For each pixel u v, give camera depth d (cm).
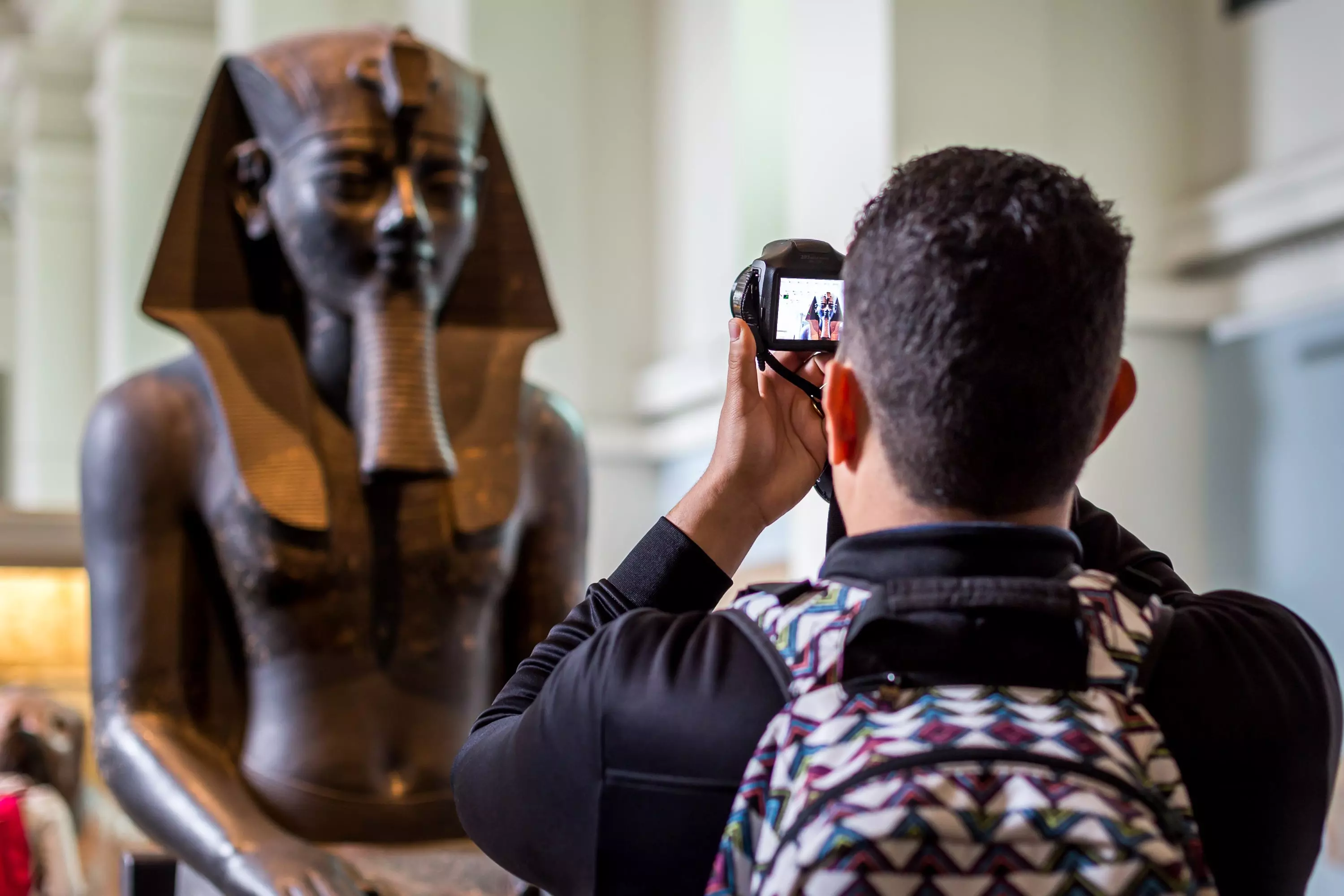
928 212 93
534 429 258
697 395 520
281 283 249
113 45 782
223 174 248
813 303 113
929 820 82
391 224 231
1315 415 368
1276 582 380
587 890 98
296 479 234
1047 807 82
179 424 241
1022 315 91
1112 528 113
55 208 952
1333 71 363
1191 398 401
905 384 93
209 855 220
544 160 558
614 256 579
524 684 112
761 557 511
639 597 111
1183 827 87
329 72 238
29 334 957
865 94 371
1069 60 399
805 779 86
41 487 947
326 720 237
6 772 385
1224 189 380
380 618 240
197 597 242
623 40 584
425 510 242
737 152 516
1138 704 91
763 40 521
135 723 234
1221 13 400
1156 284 393
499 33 555
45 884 359
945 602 89
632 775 95
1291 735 95
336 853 228
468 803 108
